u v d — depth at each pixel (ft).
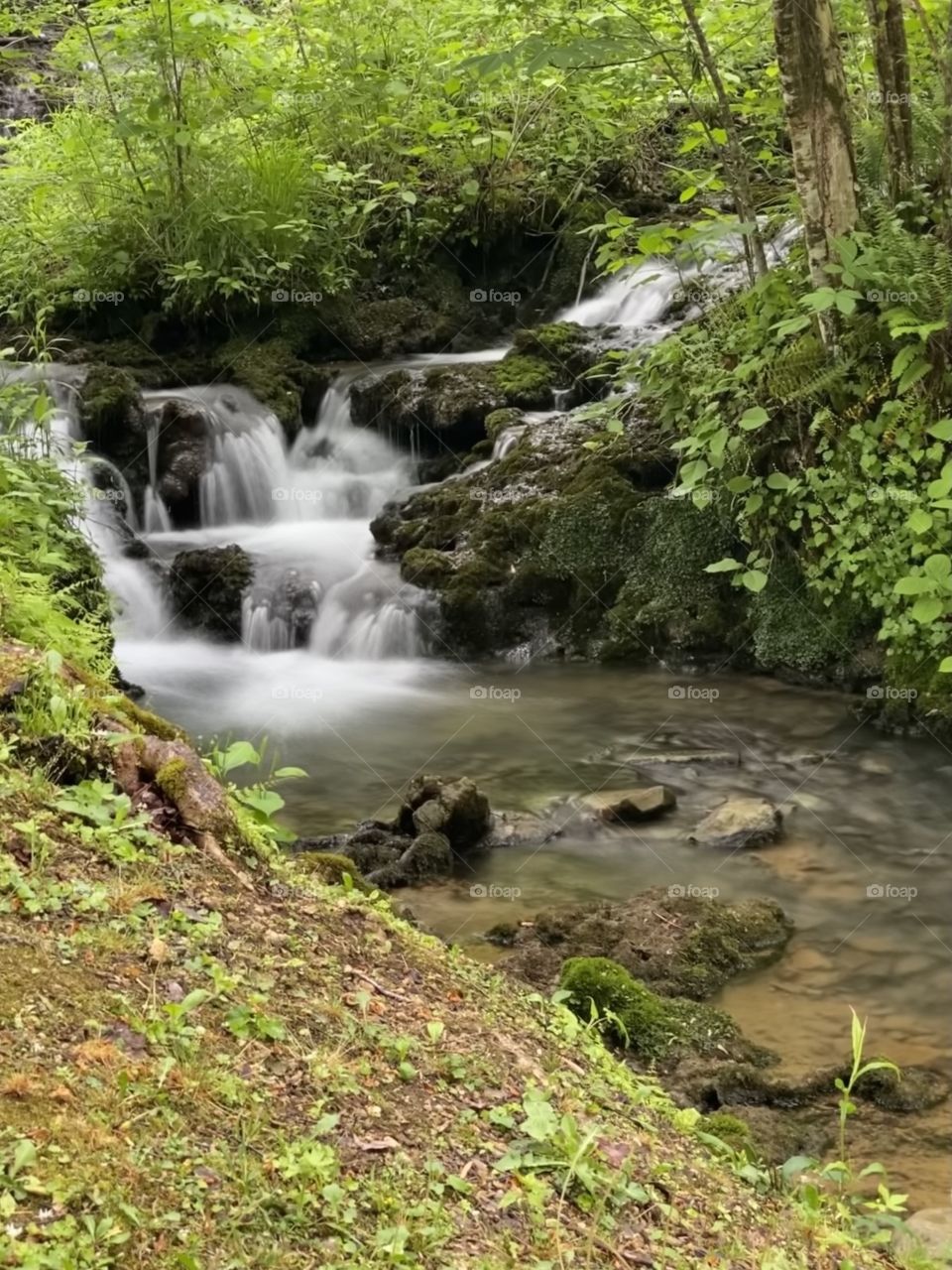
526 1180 8.37
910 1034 14.60
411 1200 7.86
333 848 18.90
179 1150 7.48
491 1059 9.89
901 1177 12.16
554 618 29.91
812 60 23.39
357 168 42.39
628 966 15.76
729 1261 8.69
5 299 38.91
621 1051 14.01
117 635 29.96
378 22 41.63
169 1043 8.30
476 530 31.07
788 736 24.13
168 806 11.21
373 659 29.78
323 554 32.60
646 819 20.59
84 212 40.75
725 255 27.45
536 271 42.29
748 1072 13.56
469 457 34.63
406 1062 9.27
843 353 24.71
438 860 18.54
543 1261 7.81
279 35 42.42
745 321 26.55
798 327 22.98
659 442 30.78
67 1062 7.81
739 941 16.53
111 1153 7.22
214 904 10.32
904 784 21.85
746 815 20.07
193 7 36.99
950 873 18.57
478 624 29.71
